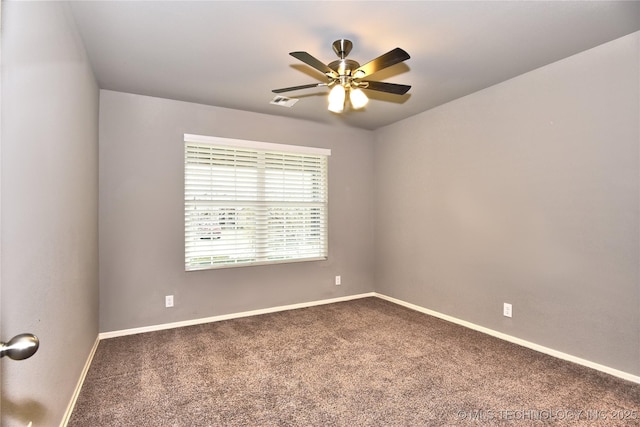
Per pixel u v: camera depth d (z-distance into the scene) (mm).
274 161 3949
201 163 3545
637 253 2227
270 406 2020
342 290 4426
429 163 3783
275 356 2699
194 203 3512
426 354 2725
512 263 2955
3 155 1043
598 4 1926
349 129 4469
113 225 3150
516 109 2912
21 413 1200
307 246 4172
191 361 2613
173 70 2738
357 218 4539
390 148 4348
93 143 2746
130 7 1918
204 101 3445
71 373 1971
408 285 4086
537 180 2764
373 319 3621
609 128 2344
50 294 1549
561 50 2453
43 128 1453
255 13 1991
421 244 3896
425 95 3332
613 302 2336
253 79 2922
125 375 2387
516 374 2381
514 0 1888
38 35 1392
